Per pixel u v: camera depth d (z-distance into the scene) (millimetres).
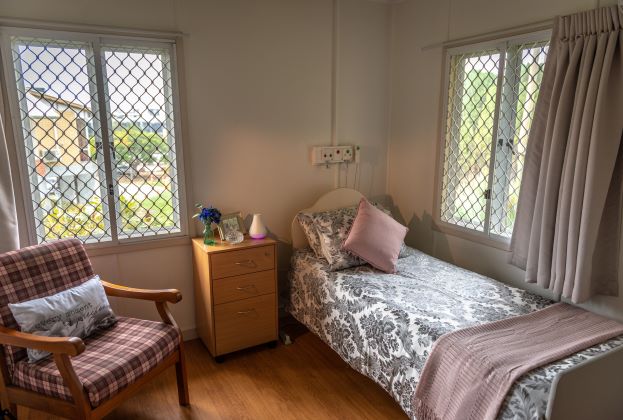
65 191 2529
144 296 2238
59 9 2338
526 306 2205
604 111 2021
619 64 1990
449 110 3004
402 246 2973
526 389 1544
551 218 2250
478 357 1727
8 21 2227
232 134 2895
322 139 3227
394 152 3482
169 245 2805
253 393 2410
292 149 3119
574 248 2137
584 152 2062
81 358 1912
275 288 2791
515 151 2619
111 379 1806
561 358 1701
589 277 2133
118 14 2467
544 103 2287
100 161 2578
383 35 3336
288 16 2943
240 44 2818
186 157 2754
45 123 2428
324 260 2848
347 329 2420
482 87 2756
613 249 2129
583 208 2076
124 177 2654
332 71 3170
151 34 2535
